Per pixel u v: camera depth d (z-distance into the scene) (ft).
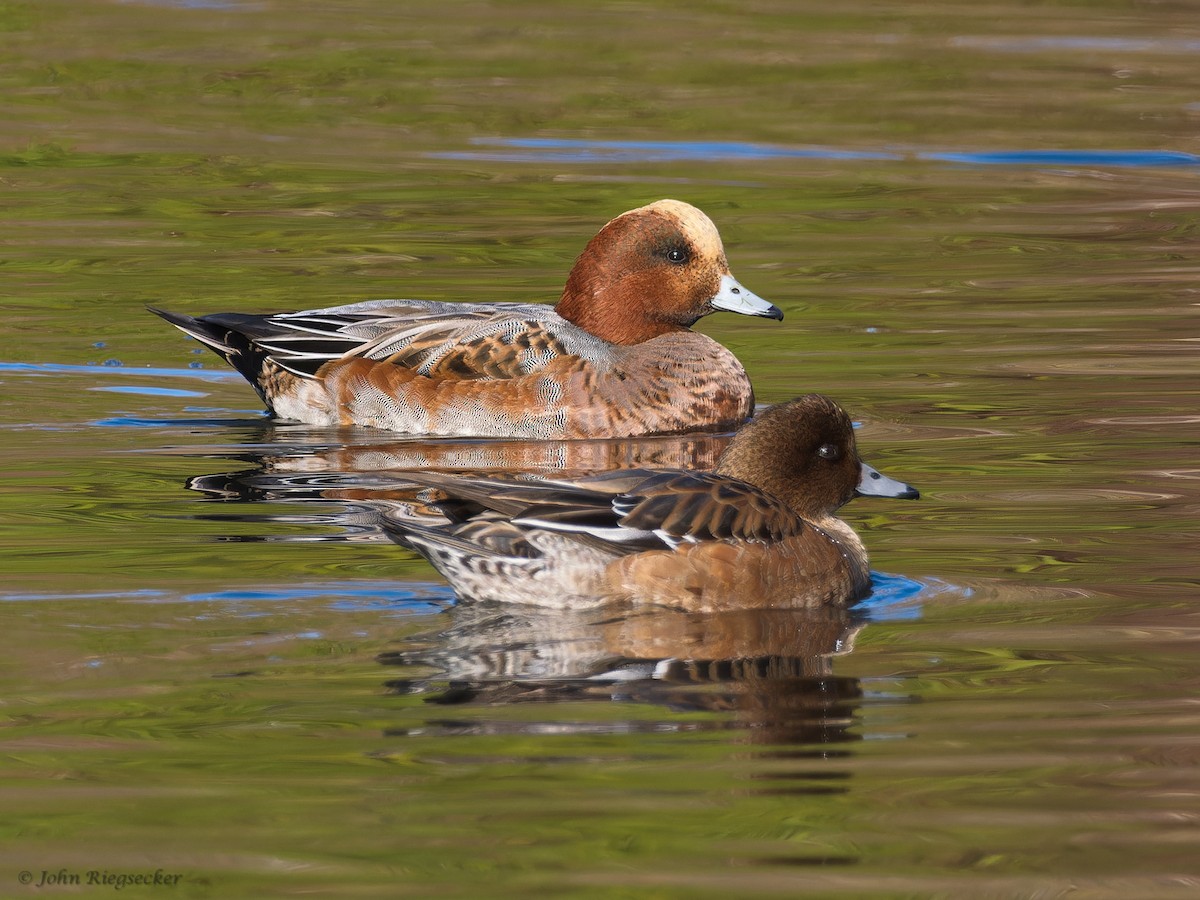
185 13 108.58
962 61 100.22
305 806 23.98
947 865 22.35
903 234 71.61
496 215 73.46
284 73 95.91
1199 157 84.48
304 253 67.46
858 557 35.99
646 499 34.55
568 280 54.19
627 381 50.26
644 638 31.81
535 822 23.45
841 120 89.66
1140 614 32.76
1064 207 76.13
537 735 26.61
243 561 35.47
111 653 29.99
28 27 103.60
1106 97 93.61
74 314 59.52
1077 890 21.76
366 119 88.38
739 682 29.22
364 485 42.57
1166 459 44.06
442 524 33.99
